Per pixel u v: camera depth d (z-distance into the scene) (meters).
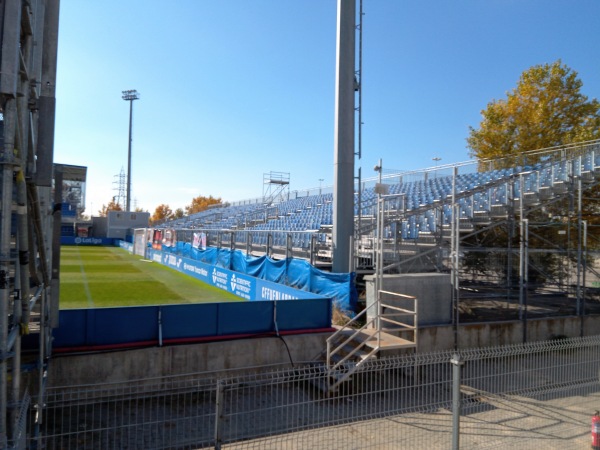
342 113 13.95
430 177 25.17
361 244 16.16
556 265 15.69
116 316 8.60
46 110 4.71
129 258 39.59
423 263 15.38
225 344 9.23
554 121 28.23
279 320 9.98
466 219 14.80
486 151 29.55
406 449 6.07
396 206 19.75
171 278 25.20
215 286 21.94
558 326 12.53
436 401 7.93
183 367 8.87
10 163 3.46
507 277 14.45
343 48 13.94
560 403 7.95
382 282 11.07
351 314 11.98
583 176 14.18
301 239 20.75
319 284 13.43
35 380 7.54
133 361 8.51
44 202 5.68
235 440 6.32
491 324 11.70
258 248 24.72
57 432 6.53
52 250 6.85
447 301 11.76
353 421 7.05
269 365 9.53
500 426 6.95
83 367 8.14
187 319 9.17
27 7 3.96
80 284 21.70
